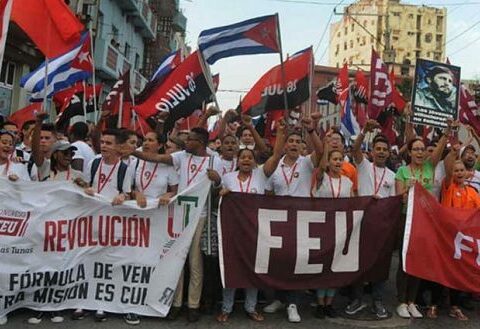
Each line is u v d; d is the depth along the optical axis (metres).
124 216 5.29
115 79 24.58
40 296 5.07
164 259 5.29
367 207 5.59
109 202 5.26
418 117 7.26
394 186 5.99
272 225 5.38
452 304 5.75
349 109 10.19
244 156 5.43
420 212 5.50
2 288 4.88
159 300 5.24
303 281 5.38
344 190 5.68
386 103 9.23
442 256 5.49
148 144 5.64
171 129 7.40
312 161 5.70
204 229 5.29
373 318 5.48
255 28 6.69
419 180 5.88
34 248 5.04
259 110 7.66
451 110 7.39
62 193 5.17
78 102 9.39
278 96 7.58
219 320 5.23
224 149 6.11
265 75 7.69
